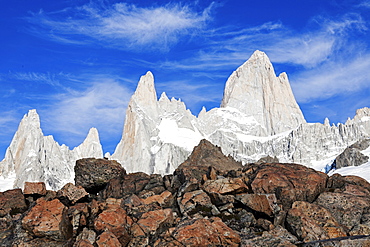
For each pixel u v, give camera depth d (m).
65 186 33.12
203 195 31.09
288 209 29.33
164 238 25.97
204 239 25.34
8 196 34.22
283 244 24.72
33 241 27.84
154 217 27.97
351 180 34.12
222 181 31.58
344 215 28.98
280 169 32.62
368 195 31.20
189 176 34.88
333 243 23.98
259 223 28.38
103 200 33.50
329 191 31.83
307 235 26.31
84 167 36.53
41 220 28.20
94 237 26.44
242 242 25.38
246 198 29.73
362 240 23.53
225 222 29.06
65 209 29.33
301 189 30.34
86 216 29.11
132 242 26.41
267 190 30.44
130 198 30.41
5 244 28.31
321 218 28.12
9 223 31.22
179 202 31.12
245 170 34.91
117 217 27.41
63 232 28.25
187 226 26.11
